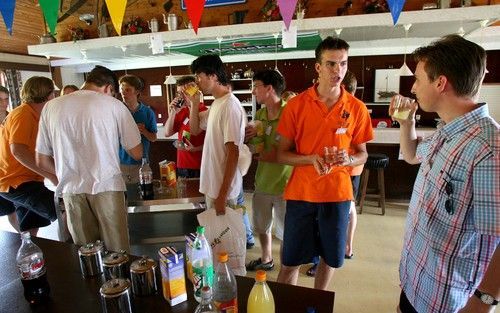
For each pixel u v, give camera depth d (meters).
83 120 1.70
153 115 3.01
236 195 1.91
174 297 0.99
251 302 0.86
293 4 1.10
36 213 2.62
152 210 2.15
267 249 2.55
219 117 1.75
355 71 6.23
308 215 1.63
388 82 6.04
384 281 2.38
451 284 0.95
